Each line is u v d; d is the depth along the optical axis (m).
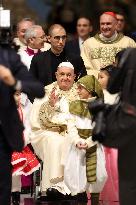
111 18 18.00
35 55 17.36
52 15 25.50
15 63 11.11
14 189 15.33
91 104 11.71
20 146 11.10
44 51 17.39
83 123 14.38
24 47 18.56
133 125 11.38
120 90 11.76
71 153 14.40
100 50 18.08
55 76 17.22
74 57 17.28
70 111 14.50
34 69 17.28
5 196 11.09
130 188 11.67
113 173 15.03
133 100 11.48
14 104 11.09
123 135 11.45
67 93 15.64
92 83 14.52
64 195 15.11
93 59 18.09
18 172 14.84
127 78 11.49
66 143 14.55
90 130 14.34
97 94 14.54
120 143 11.48
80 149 14.22
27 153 15.19
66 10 25.42
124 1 24.64
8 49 11.20
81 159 14.34
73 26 25.38
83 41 20.06
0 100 10.98
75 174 14.38
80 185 14.36
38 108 15.68
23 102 16.16
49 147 15.09
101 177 14.30
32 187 15.94
